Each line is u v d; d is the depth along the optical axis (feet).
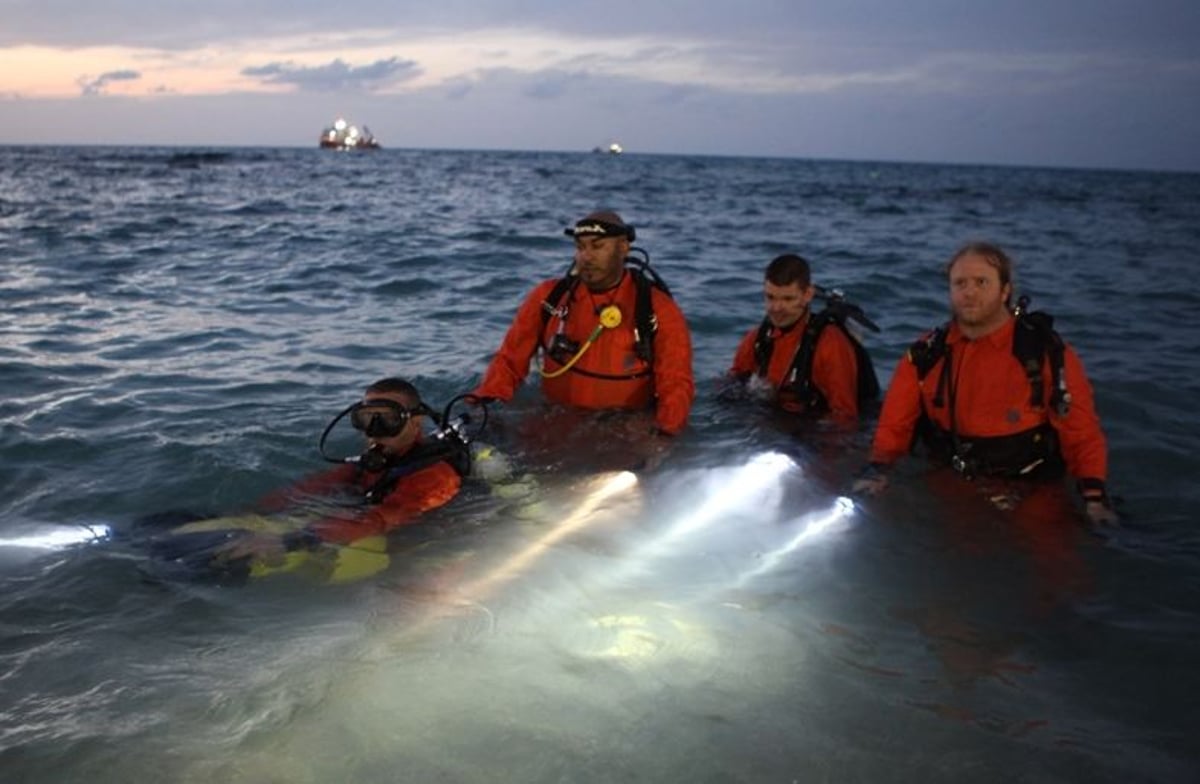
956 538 12.09
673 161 431.43
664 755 7.47
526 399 18.13
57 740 7.59
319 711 7.97
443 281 35.27
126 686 8.37
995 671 8.92
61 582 10.44
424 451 13.51
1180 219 92.48
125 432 15.93
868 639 9.46
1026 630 9.77
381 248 45.98
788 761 7.45
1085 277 40.37
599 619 9.70
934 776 7.32
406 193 100.22
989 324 14.16
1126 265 46.01
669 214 77.05
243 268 38.01
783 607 10.09
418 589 10.34
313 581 10.53
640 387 17.21
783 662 8.94
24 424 16.19
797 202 102.37
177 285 33.24
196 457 14.71
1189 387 20.21
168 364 21.06
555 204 85.40
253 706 8.04
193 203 77.56
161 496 13.25
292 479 14.02
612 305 16.89
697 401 18.72
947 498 13.44
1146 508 13.52
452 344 23.97
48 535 11.78
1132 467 15.26
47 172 137.08
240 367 20.93
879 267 41.52
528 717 7.91
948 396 14.35
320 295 31.68
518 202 87.86
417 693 8.26
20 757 7.38
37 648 9.04
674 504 13.08
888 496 13.48
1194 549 11.96
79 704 8.10
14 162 183.11
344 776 7.15
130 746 7.51
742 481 14.06
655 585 10.56
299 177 136.46
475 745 7.54
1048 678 8.84
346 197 90.79
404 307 29.60
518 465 14.48
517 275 37.24
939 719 8.07
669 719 7.95
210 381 19.57
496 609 9.89
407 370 20.93
